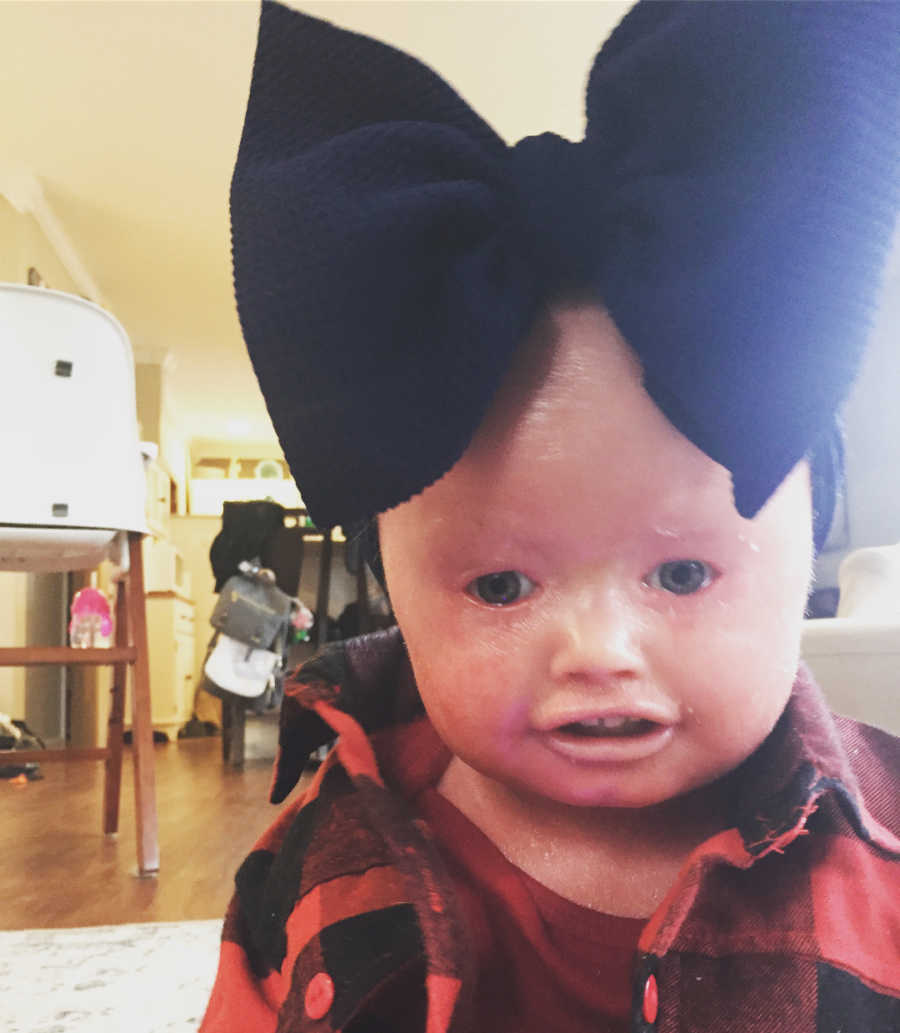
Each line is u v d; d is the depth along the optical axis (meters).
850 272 0.29
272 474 6.38
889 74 0.31
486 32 2.46
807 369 0.29
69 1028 0.71
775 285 0.29
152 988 0.79
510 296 0.32
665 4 0.35
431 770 0.45
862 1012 0.37
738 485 0.30
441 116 0.35
